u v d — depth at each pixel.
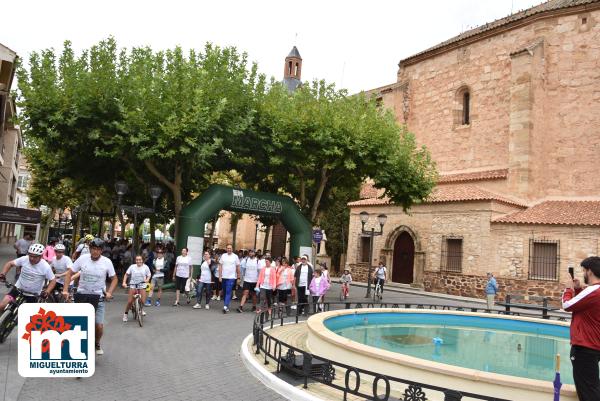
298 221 20.11
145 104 15.54
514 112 25.58
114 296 15.20
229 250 13.84
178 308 13.96
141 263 10.98
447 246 25.92
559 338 12.30
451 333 11.88
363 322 12.43
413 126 32.78
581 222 21.23
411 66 33.50
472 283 24.14
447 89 30.73
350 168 18.08
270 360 7.83
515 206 24.66
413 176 20.34
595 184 24.22
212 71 17.28
